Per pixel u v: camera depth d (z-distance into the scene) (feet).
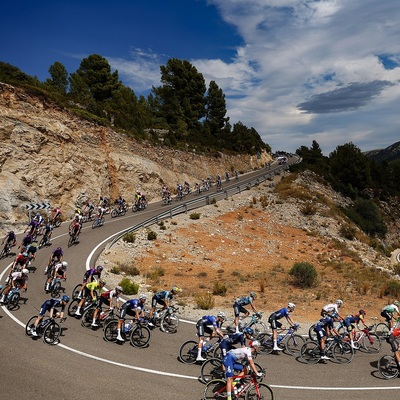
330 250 96.43
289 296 57.82
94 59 176.14
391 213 183.42
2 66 107.65
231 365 24.27
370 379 30.76
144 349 34.42
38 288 48.98
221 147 209.36
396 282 66.44
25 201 85.25
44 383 27.02
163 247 81.61
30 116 94.32
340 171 192.44
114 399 25.55
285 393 27.68
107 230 86.53
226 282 64.59
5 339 33.73
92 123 116.57
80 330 37.63
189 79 212.84
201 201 124.36
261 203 124.36
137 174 126.00
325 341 34.71
